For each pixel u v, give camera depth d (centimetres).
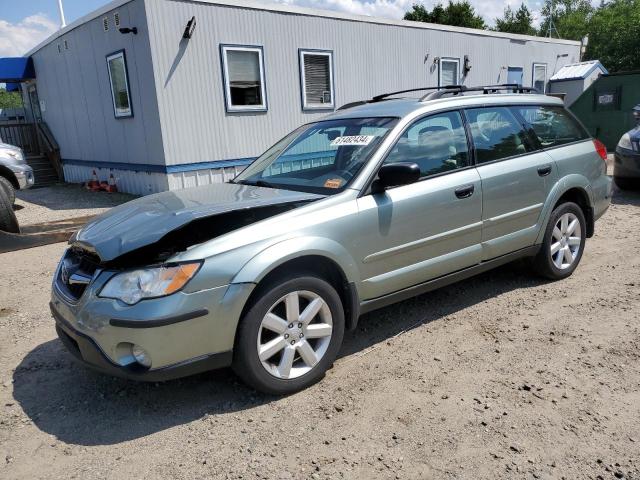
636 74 1534
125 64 1102
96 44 1205
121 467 265
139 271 288
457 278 416
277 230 314
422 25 1469
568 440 270
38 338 427
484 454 262
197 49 1059
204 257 290
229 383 342
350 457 265
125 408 320
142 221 318
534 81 1903
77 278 316
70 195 1273
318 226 327
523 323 411
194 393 332
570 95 1919
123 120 1174
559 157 479
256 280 296
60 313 319
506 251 444
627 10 4291
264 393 323
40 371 371
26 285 563
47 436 295
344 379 340
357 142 387
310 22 1227
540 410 296
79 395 337
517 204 441
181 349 285
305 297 327
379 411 302
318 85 1270
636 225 699
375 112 417
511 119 459
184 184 1084
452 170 402
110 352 286
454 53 1577
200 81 1073
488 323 414
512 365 348
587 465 252
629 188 916
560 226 491
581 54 2100
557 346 371
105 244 300
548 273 489
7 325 456
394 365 355
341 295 354
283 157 435
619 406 297
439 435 278
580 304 441
